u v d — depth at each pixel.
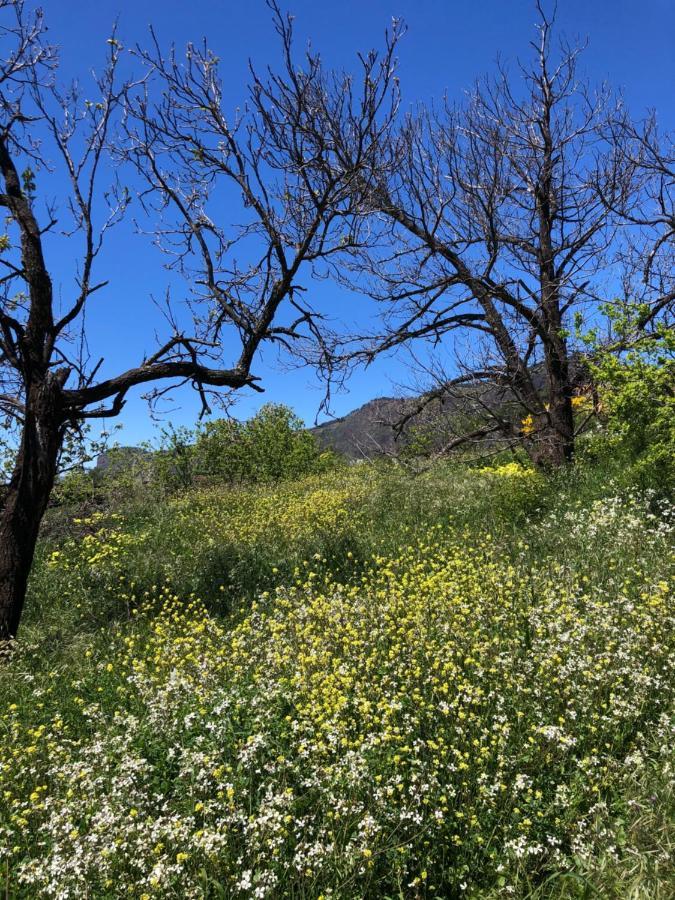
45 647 6.92
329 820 3.33
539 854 3.29
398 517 11.21
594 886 3.06
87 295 6.75
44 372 6.80
